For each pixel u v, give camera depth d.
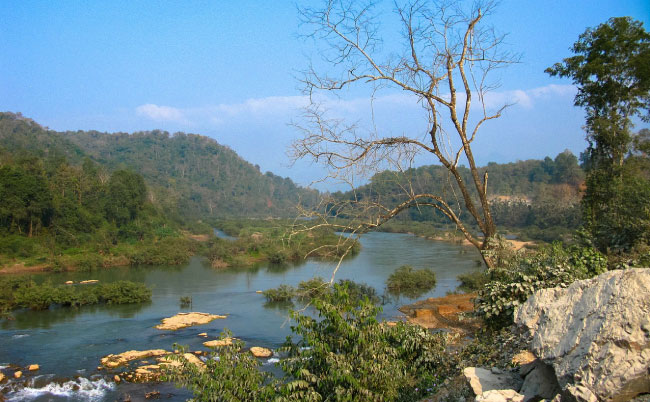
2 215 45.28
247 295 31.09
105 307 27.47
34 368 16.47
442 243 58.03
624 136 20.53
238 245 51.00
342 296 6.94
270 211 139.12
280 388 6.29
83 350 18.69
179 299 29.89
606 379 4.20
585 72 21.28
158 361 17.20
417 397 6.59
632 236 12.60
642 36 20.30
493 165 95.94
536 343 5.34
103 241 50.25
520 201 72.94
